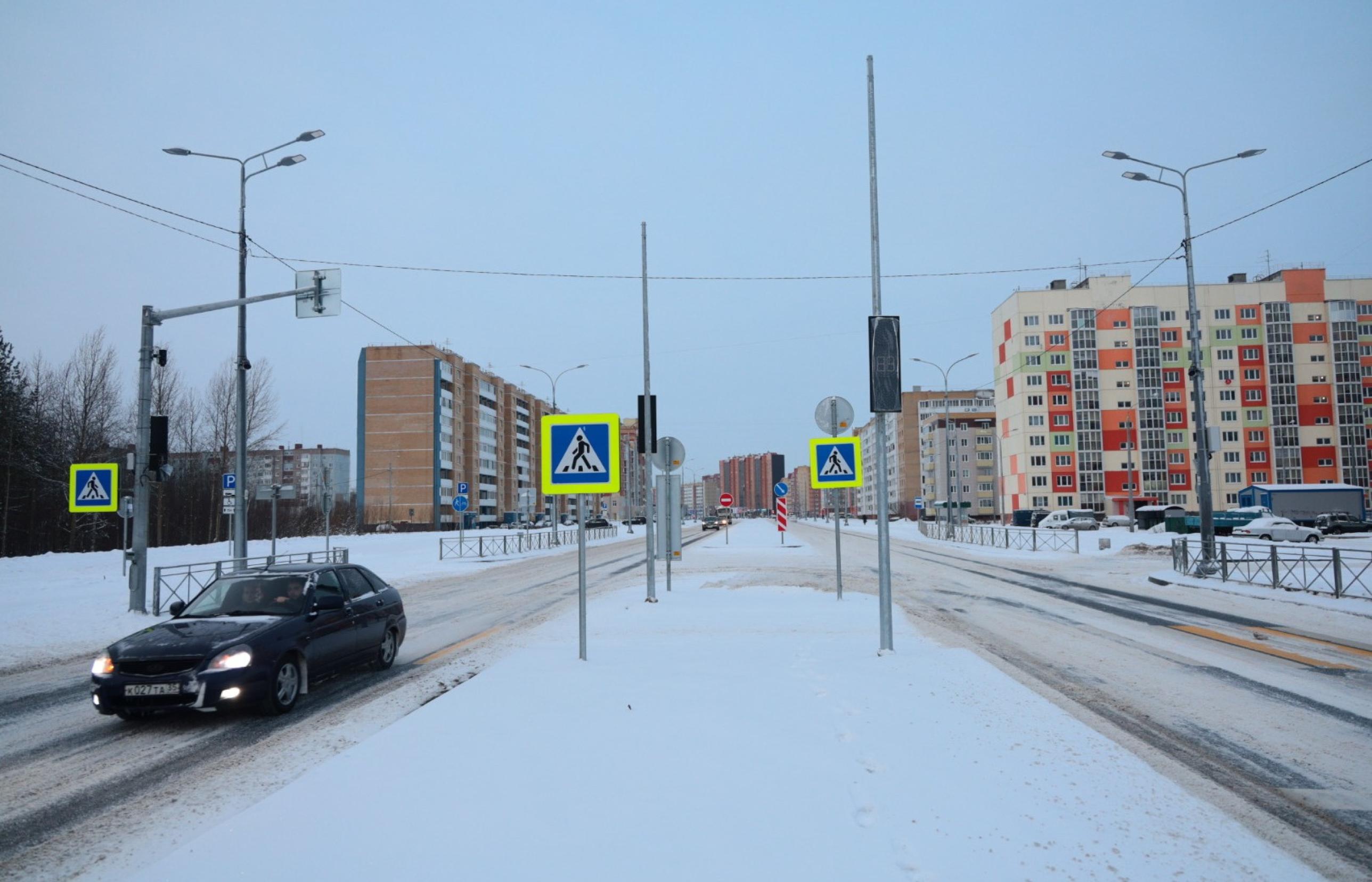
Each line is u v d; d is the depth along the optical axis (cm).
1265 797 500
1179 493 8956
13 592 1925
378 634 994
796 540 5325
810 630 1169
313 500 7450
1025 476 9050
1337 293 9044
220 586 902
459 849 395
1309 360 8981
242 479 1986
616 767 519
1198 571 2141
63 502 4638
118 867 425
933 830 418
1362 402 8925
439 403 9619
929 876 366
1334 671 902
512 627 1327
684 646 1024
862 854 388
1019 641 1109
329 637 880
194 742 689
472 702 703
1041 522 6731
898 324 979
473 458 10638
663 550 2181
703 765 520
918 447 14512
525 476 13088
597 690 747
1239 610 1473
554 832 414
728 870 369
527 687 764
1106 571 2464
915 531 7250
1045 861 384
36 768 618
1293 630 1223
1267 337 9012
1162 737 632
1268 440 8938
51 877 414
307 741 681
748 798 461
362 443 9556
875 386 972
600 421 919
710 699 704
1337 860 405
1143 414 9031
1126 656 992
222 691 737
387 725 725
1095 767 525
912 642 1039
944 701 700
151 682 731
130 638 795
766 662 895
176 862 390
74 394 4584
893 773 507
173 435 5103
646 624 1256
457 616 1532
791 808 446
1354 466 8869
